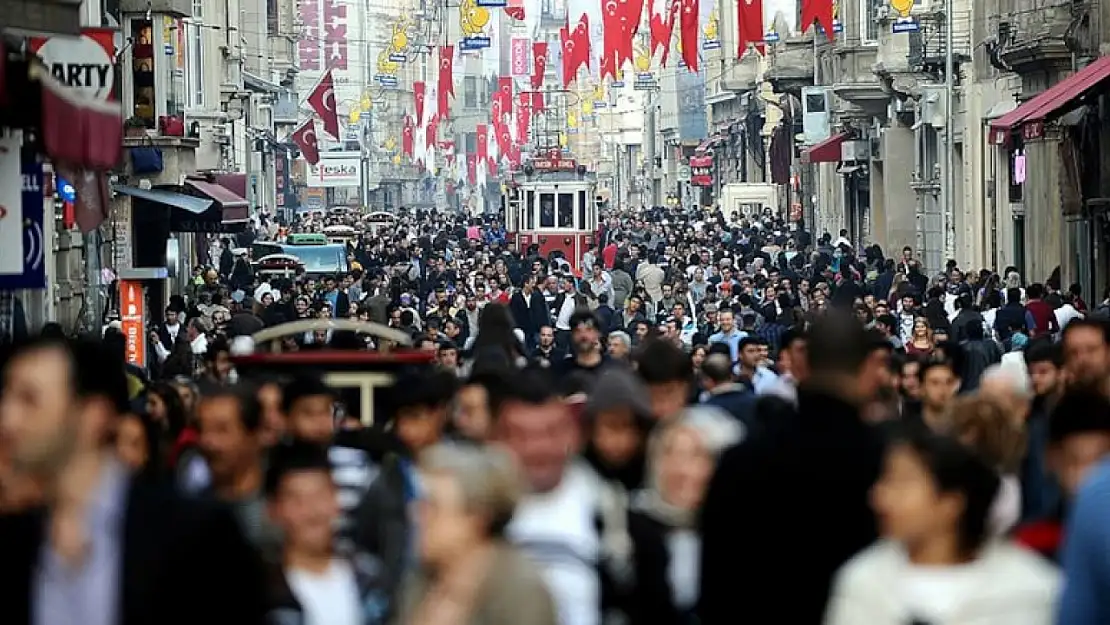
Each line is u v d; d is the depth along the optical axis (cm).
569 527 2114
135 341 7062
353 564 2356
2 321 5206
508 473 1833
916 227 14400
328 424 2678
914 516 1891
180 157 9362
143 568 1711
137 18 9606
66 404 1755
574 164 17500
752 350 4497
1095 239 9631
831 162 17062
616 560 2122
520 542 2094
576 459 2375
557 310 9131
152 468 2641
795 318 7062
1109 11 9288
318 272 12812
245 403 2473
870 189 15600
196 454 2738
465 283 10225
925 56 12681
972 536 1902
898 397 3934
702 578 2069
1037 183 10825
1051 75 10344
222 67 15825
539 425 2128
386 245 15650
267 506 2212
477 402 2836
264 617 1819
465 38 14400
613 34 13562
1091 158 9400
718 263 12119
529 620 1788
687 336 7669
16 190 3809
